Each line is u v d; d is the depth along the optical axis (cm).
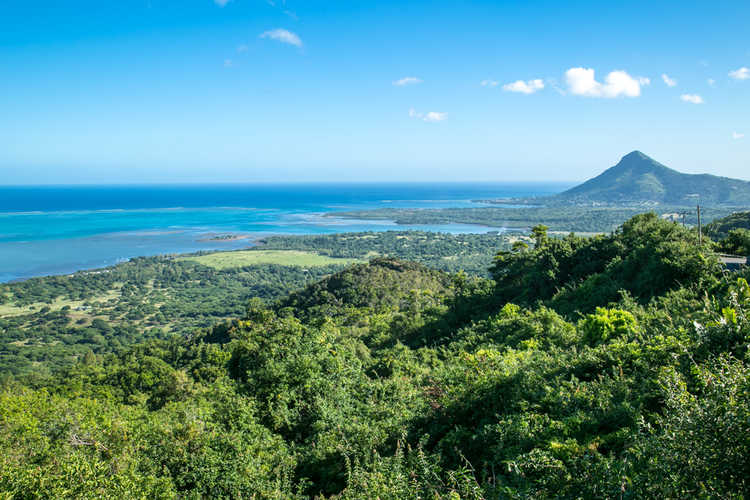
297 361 1830
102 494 917
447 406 1231
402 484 821
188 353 5594
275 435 1438
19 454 1282
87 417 1650
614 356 1073
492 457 905
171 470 1201
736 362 620
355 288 8031
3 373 7288
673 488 453
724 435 447
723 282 1741
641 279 2409
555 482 586
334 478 1130
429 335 3822
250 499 1059
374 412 1447
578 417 848
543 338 1953
